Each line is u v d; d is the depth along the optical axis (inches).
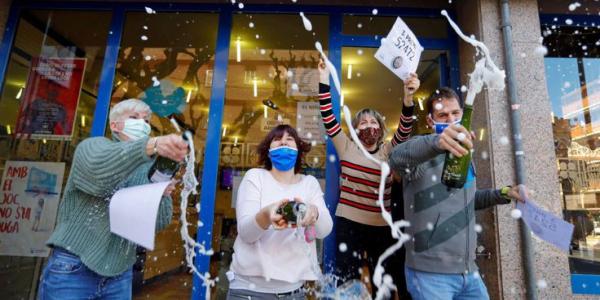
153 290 94.0
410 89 72.2
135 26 111.4
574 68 98.2
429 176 57.4
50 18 111.8
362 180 79.4
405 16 105.7
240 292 54.1
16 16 109.3
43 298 49.2
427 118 63.0
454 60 102.3
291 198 57.6
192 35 110.0
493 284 76.5
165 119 104.7
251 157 100.3
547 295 73.8
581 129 94.7
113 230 39.2
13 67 107.9
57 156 103.3
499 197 61.3
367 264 76.9
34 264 96.9
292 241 56.0
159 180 49.2
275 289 53.8
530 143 81.4
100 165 44.6
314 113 104.7
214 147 98.7
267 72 108.0
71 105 105.7
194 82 106.3
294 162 62.1
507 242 75.7
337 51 104.1
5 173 102.7
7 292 95.7
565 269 75.0
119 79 107.2
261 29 109.9
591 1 97.7
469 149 41.9
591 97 97.0
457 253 55.1
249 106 105.1
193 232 94.7
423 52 105.7
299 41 109.0
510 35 86.3
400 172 57.4
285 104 105.7
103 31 110.0
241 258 55.0
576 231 86.1
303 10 106.5
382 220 78.2
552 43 99.1
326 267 87.1
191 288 91.9
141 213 38.4
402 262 78.1
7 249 98.0
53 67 108.7
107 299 53.7
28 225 99.4
